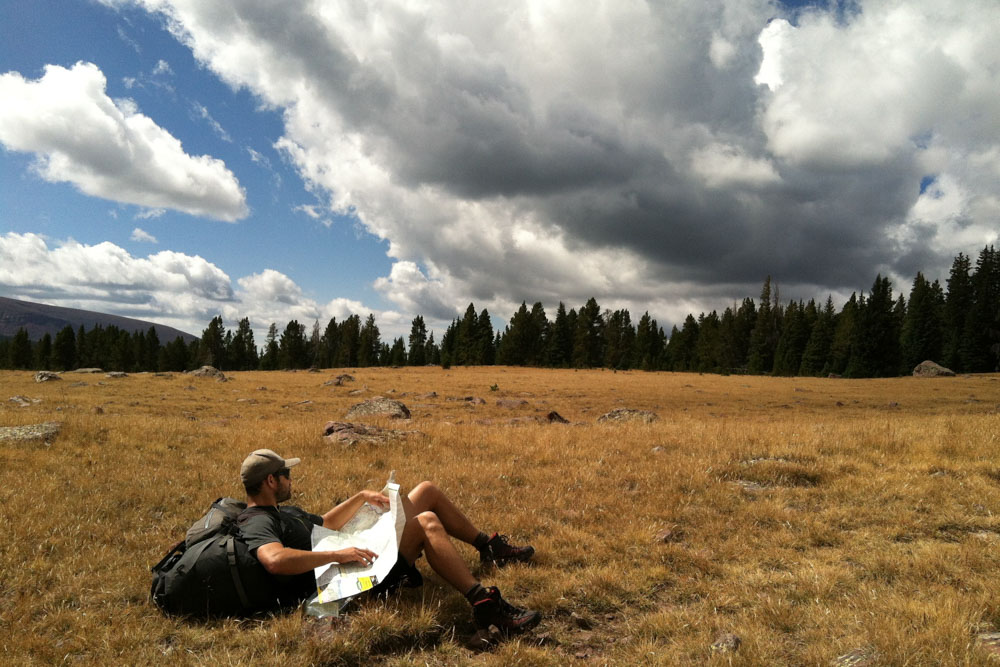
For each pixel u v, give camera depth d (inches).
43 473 305.7
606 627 164.7
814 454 368.8
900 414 1236.5
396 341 5738.2
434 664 140.0
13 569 186.1
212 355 5398.6
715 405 1493.6
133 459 354.0
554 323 5290.4
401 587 170.7
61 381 1561.3
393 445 428.5
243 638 146.5
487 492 301.1
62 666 134.4
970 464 335.3
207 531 163.2
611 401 1582.2
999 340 3449.8
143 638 146.6
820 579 189.0
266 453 171.9
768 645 143.8
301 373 2768.2
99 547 210.5
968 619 152.6
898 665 129.8
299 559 152.6
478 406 1330.0
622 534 237.5
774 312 4712.1
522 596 180.9
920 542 228.4
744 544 230.4
